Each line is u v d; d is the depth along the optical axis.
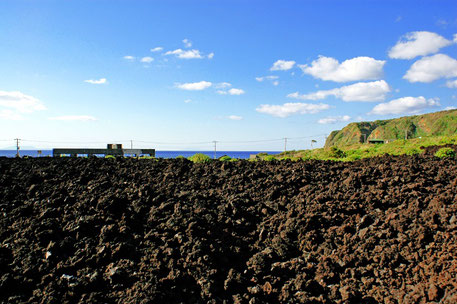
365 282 5.77
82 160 11.82
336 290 5.59
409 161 13.06
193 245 6.13
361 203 8.65
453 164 12.02
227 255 6.26
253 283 5.63
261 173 11.01
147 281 5.12
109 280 5.14
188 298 5.05
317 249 6.76
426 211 7.75
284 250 6.65
